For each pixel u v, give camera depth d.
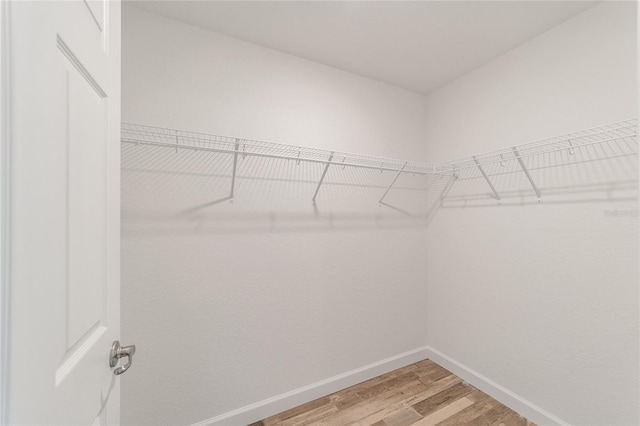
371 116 2.11
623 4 1.29
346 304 1.99
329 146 1.93
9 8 0.35
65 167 0.49
